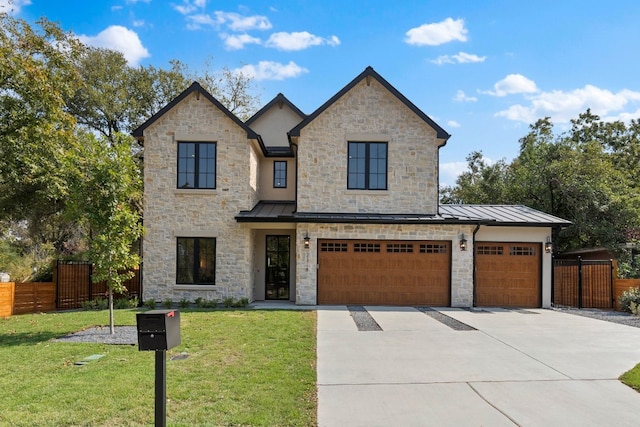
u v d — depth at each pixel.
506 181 30.00
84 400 5.66
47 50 15.74
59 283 16.48
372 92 16.73
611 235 20.48
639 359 8.09
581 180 22.81
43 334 10.52
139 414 5.22
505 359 8.06
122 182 10.73
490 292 16.30
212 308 15.32
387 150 16.66
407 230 15.99
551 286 16.28
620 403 5.84
